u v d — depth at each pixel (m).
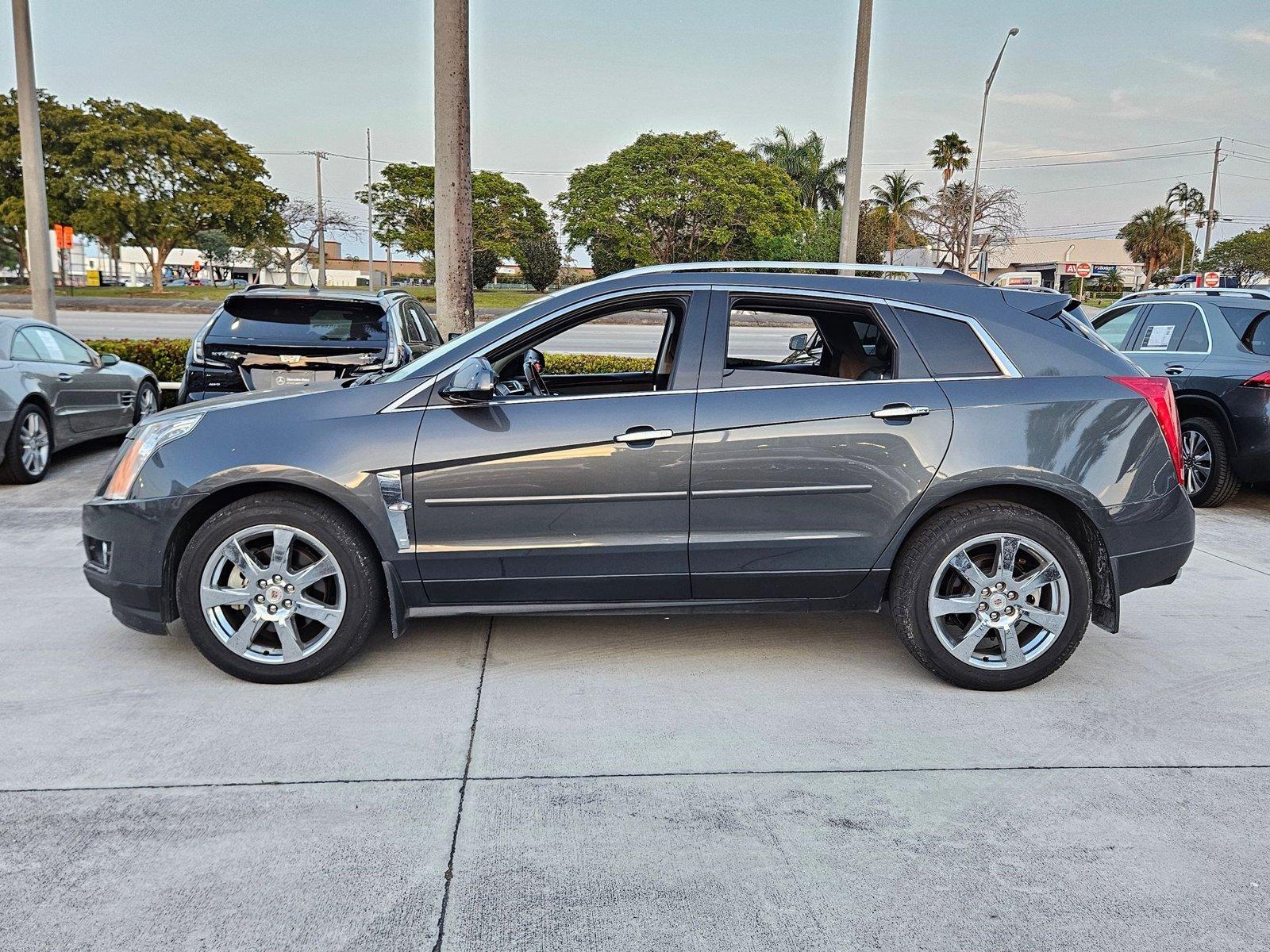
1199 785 3.15
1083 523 3.95
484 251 51.56
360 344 7.41
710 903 2.49
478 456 3.79
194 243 52.69
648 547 3.87
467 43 9.03
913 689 3.95
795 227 45.59
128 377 9.98
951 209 51.69
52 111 42.41
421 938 2.33
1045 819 2.93
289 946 2.29
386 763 3.22
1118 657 4.38
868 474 3.84
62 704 3.67
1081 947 2.33
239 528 3.78
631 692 3.88
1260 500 8.41
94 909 2.41
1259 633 4.73
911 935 2.37
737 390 3.87
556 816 2.90
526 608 3.97
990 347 3.92
